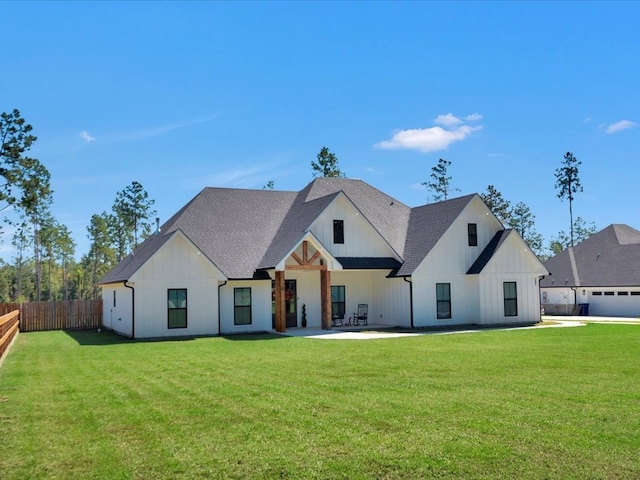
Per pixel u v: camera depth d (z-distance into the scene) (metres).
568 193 68.12
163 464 7.39
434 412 9.70
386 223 34.09
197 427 9.04
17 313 30.77
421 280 30.00
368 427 8.83
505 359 16.42
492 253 31.05
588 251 47.88
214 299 27.41
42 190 40.06
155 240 30.34
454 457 7.41
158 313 26.52
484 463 7.20
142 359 18.03
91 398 11.49
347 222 30.42
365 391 11.63
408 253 31.62
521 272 31.78
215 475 7.00
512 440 8.05
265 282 28.89
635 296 42.12
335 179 35.56
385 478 6.83
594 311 44.66
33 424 9.42
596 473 6.86
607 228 49.41
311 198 33.09
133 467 7.30
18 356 19.66
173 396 11.52
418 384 12.36
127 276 26.84
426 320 29.97
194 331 26.98
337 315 31.89
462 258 31.22
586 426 8.74
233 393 11.66
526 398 10.77
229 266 28.72
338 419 9.34
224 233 30.94
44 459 7.65
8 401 11.30
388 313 31.50
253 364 16.09
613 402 10.38
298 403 10.57
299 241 27.73
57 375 14.80
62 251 71.44
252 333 27.86
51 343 24.83
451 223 30.91
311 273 31.53
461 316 30.91
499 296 31.16
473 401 10.53
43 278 83.75
